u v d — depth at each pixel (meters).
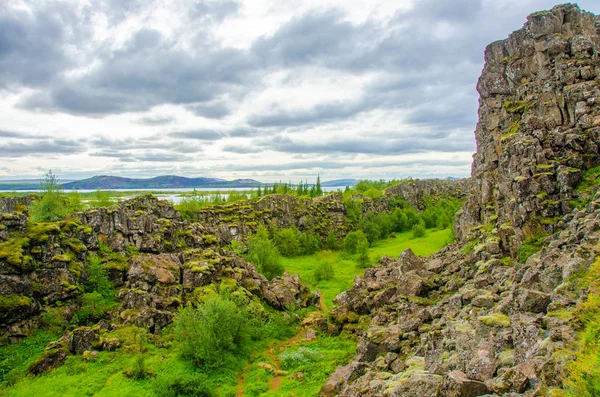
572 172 42.75
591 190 41.03
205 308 49.84
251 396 38.97
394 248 126.31
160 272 61.53
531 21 59.78
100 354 46.34
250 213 132.12
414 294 47.88
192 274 62.66
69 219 66.44
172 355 47.44
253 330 54.88
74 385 40.25
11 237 55.28
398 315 44.97
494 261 41.75
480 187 64.81
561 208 41.47
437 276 50.72
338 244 144.62
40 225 59.28
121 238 68.38
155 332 52.62
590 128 45.97
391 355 32.41
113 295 60.41
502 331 22.14
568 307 21.02
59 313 53.97
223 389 40.78
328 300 78.31
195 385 40.00
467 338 23.92
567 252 28.36
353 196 186.75
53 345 47.16
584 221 31.61
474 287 38.22
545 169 44.28
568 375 14.78
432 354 25.48
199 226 85.31
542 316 21.31
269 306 66.56
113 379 41.56
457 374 18.00
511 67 61.22
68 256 58.72
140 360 42.81
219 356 46.16
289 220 146.25
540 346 17.98
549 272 26.03
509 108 59.59
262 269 92.25
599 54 51.88
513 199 45.59
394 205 198.88
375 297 52.41
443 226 155.38
